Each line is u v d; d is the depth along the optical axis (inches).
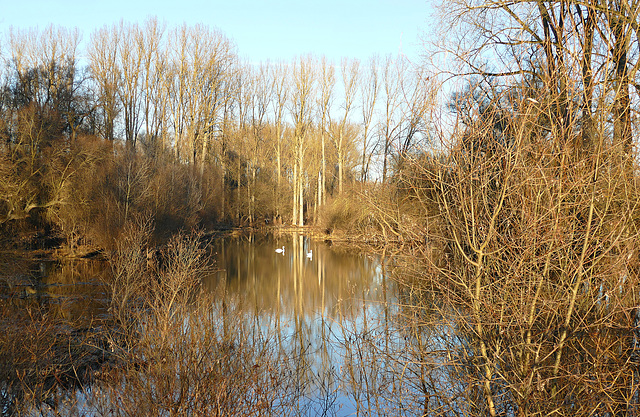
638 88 181.5
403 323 243.8
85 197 884.0
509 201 173.2
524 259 164.7
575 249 170.7
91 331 395.5
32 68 1237.1
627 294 167.6
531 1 239.3
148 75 1503.4
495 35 296.2
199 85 1565.0
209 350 248.2
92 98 1243.2
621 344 173.8
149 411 218.7
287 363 320.2
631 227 174.7
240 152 1813.5
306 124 1749.5
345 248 1037.8
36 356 288.0
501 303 169.8
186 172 1226.6
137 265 441.4
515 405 184.4
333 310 514.3
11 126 903.7
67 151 945.5
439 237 196.2
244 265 882.1
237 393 234.2
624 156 167.8
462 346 197.3
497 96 176.4
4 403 253.4
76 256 808.3
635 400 174.2
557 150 165.9
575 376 163.8
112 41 1451.8
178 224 967.6
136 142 1456.7
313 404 282.7
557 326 169.6
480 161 173.2
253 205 1772.9
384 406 251.1
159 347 242.1
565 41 170.7
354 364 317.7
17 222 881.5
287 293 636.1
